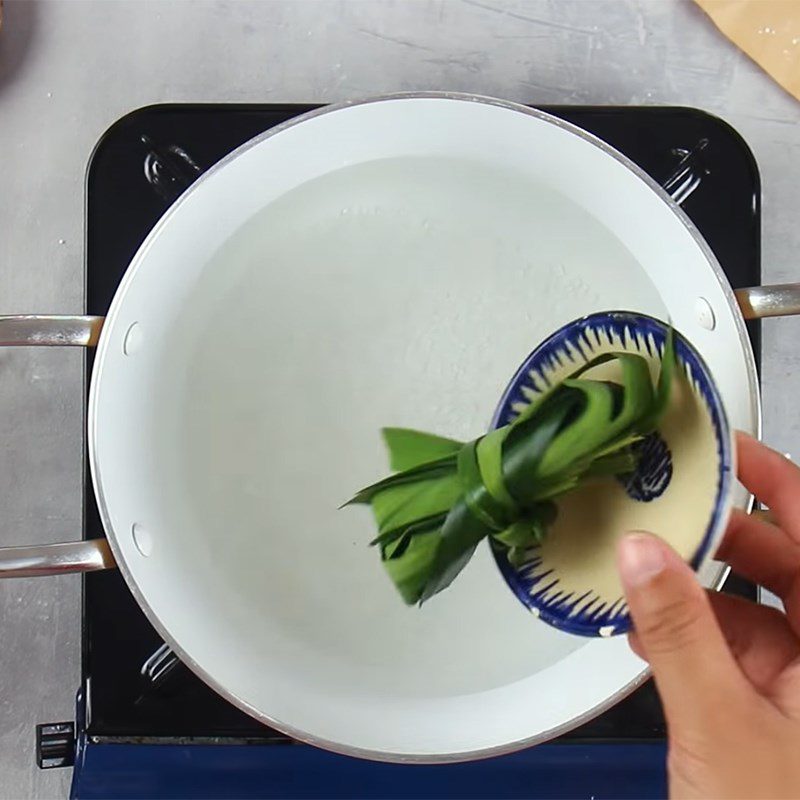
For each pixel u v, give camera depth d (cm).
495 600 47
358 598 47
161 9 54
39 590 53
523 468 37
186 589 46
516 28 54
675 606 32
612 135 50
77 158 54
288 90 54
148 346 46
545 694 44
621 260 48
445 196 49
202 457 48
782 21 52
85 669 48
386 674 46
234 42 54
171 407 48
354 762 48
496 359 48
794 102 54
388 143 47
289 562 48
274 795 48
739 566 42
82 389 53
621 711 49
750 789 34
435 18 54
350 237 49
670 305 46
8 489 53
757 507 46
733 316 42
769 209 53
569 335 39
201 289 48
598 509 37
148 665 49
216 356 49
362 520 48
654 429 35
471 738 44
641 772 48
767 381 53
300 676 46
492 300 49
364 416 48
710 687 33
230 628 46
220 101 54
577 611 37
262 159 45
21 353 53
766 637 41
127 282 43
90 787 47
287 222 49
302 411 49
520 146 46
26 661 53
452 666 46
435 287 49
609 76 54
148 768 48
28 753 53
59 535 53
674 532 33
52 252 54
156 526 46
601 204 46
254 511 48
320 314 49
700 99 54
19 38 54
